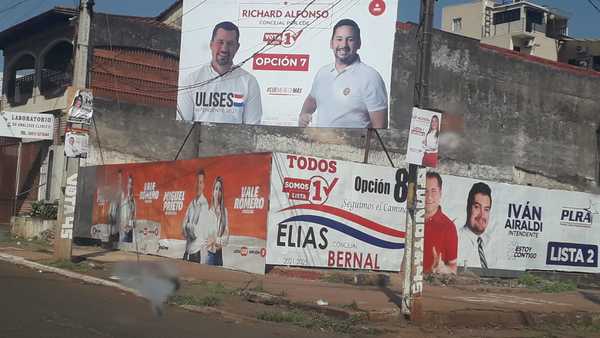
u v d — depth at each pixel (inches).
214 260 662.5
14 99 1148.5
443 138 1100.5
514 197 762.8
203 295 471.8
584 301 580.1
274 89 856.3
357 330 390.3
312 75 850.1
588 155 1277.1
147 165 792.3
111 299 444.8
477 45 1148.5
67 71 984.3
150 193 780.6
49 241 853.2
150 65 1016.9
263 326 388.8
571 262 809.5
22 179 1077.8
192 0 885.8
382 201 668.1
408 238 427.8
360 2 846.5
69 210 634.8
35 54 1084.5
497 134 1164.5
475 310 453.4
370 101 834.2
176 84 1038.4
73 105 622.8
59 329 329.1
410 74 1080.2
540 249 782.5
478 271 729.0
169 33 1036.5
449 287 620.4
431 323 426.6
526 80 1204.5
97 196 888.9
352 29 844.6
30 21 1033.5
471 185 730.2
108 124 973.8
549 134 1227.2
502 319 453.4
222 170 669.9
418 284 423.2
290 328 388.8
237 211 642.8
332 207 640.4
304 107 849.5
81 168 936.9
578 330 460.4
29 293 442.3
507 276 752.3
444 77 1111.0
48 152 1015.0
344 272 618.2
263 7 865.5
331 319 413.7
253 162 633.0
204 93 875.4
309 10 855.7
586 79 1283.2
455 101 1120.8
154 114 1014.4
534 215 778.2
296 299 463.5
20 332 315.6
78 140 627.2
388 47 834.8
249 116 860.0
